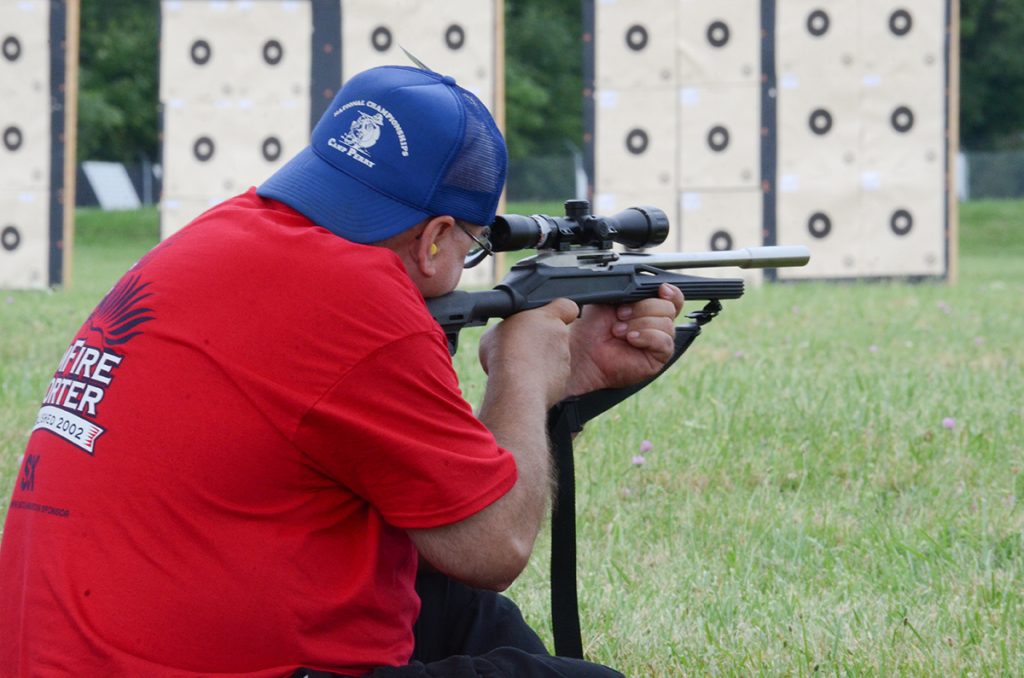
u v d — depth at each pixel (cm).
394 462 284
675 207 1820
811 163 1803
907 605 492
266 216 294
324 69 1845
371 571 292
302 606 284
